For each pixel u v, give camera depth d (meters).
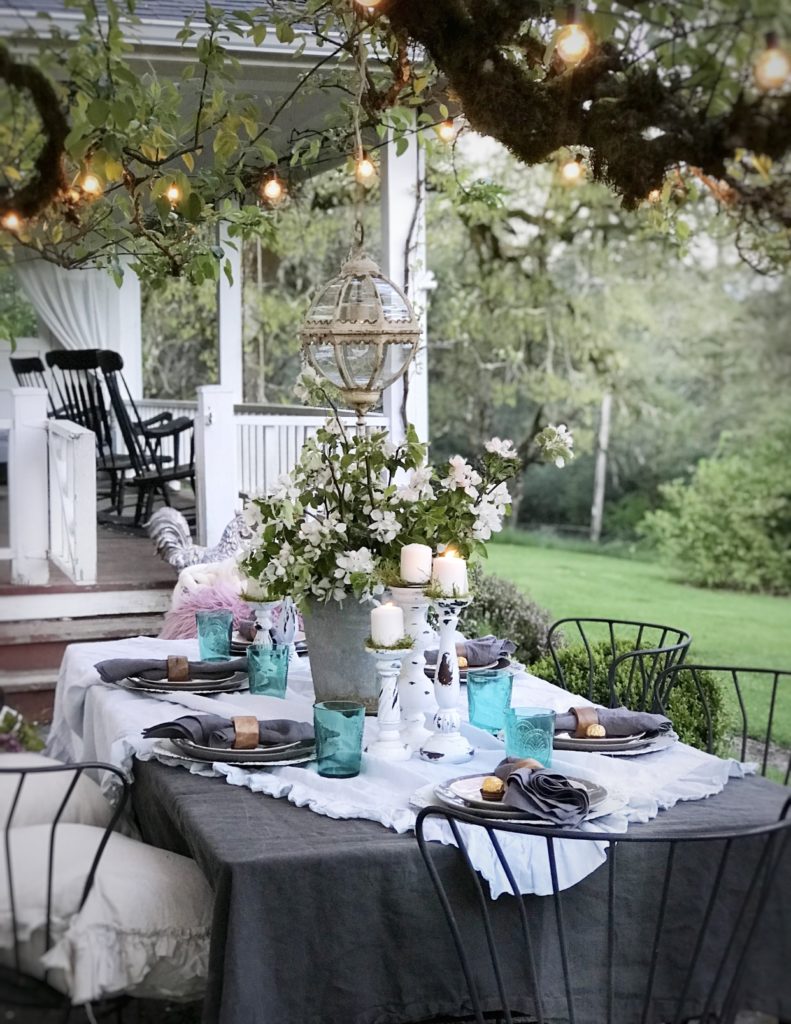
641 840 2.15
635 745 2.84
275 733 2.77
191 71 3.97
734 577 15.63
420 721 2.89
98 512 8.44
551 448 2.91
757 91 2.54
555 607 14.43
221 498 6.36
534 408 16.64
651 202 3.75
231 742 2.73
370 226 15.02
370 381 3.82
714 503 15.77
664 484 16.22
